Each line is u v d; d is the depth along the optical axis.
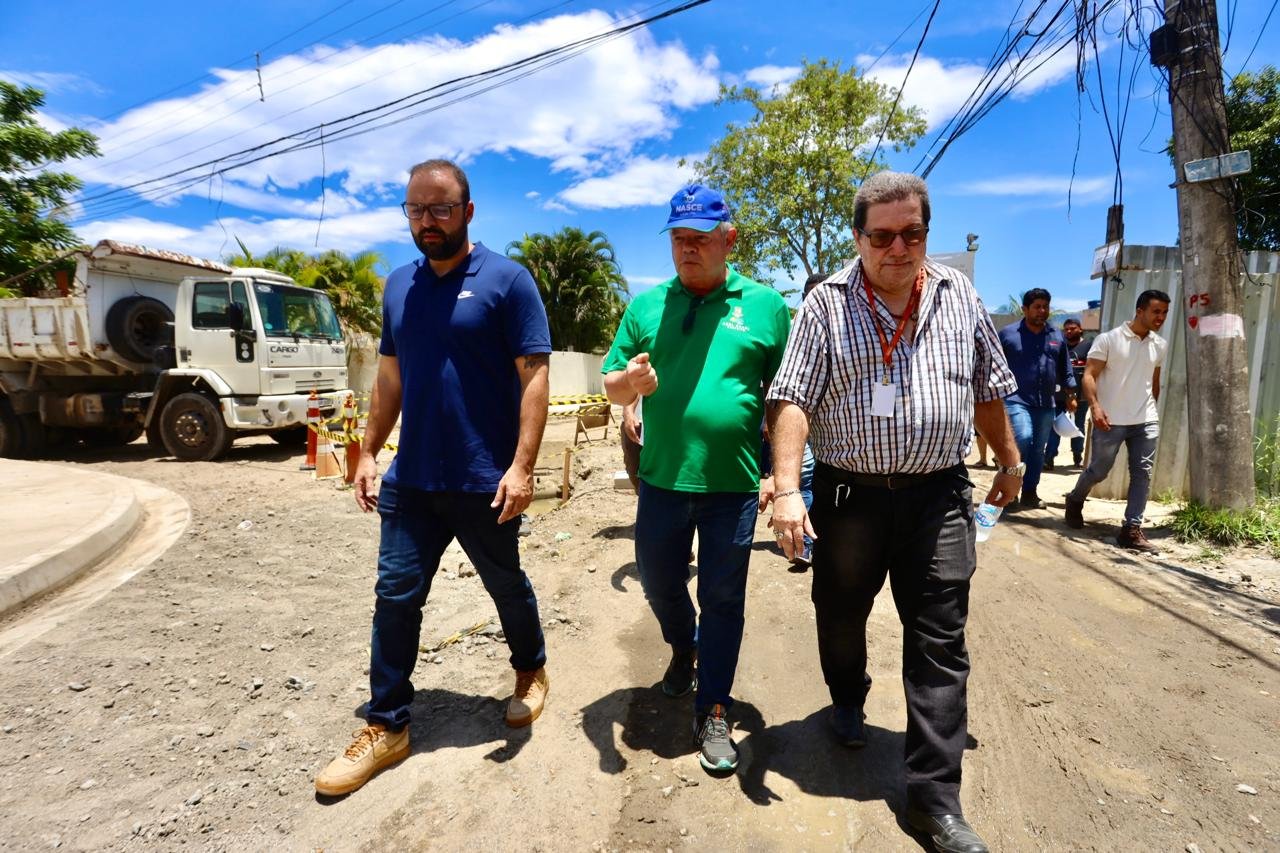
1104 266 6.18
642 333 2.60
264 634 3.58
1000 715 2.83
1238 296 5.03
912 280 2.13
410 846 2.11
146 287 10.35
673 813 2.25
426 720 2.79
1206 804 2.29
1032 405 6.14
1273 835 2.14
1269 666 3.22
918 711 2.15
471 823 2.20
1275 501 5.51
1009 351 6.21
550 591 4.22
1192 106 5.00
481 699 2.96
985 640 3.50
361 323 21.64
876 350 2.14
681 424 2.41
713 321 2.44
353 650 3.43
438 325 2.43
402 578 2.44
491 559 2.57
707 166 19.47
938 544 2.17
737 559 2.44
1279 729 2.71
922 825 2.12
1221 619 3.74
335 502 6.83
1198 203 5.05
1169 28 5.00
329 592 4.20
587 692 3.02
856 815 2.25
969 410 2.19
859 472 2.23
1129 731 2.71
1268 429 6.01
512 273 2.46
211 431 9.70
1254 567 4.54
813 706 2.92
